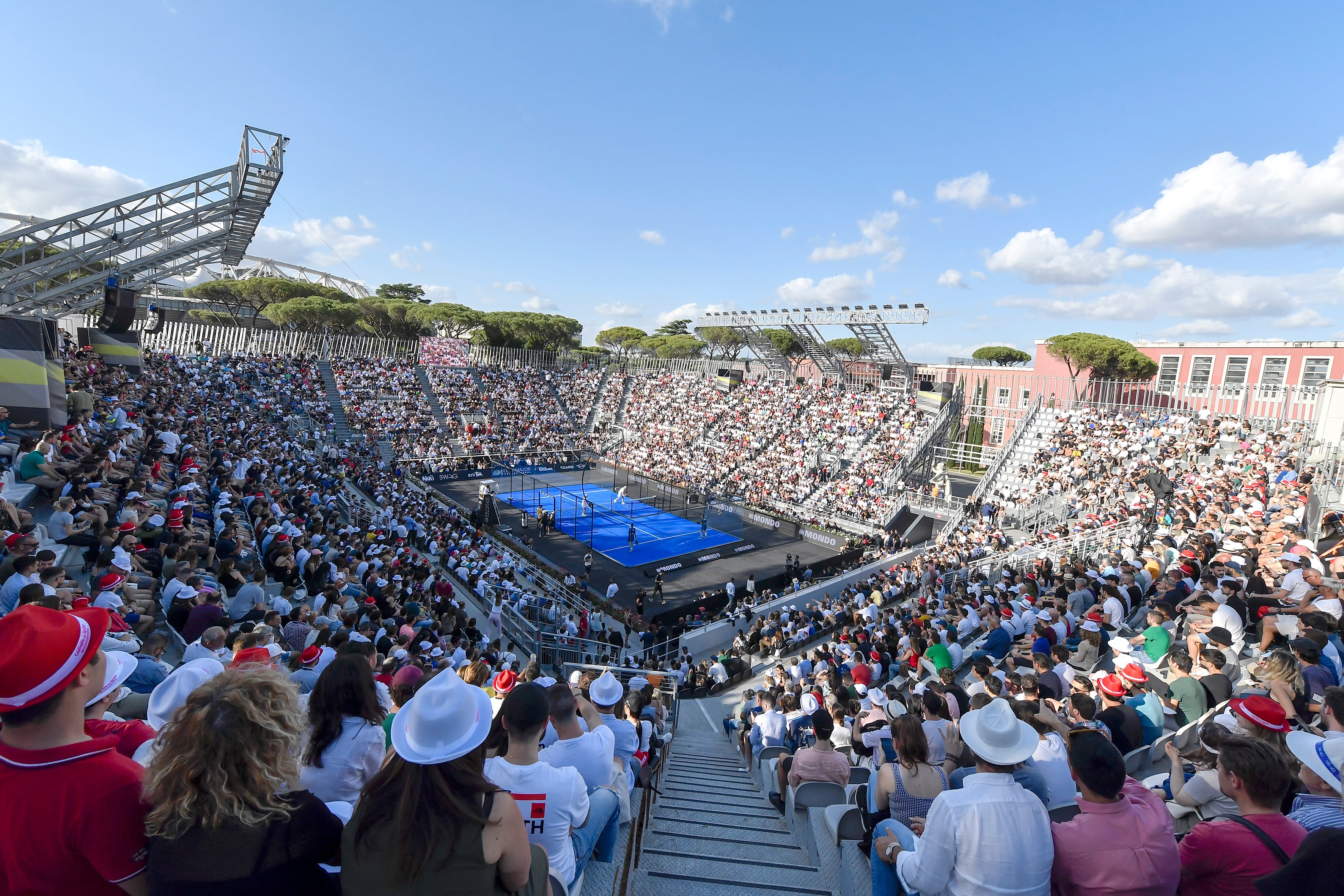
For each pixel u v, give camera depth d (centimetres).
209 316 7044
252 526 1856
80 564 1236
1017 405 5241
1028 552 2534
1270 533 1590
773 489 4622
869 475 4347
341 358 5959
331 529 2209
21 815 238
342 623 1224
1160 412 3734
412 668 595
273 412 4547
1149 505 2603
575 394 6994
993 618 1438
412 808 236
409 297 10650
